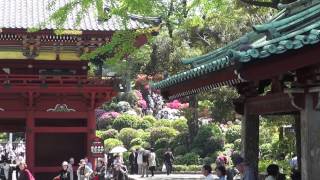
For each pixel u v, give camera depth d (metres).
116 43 18.42
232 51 8.92
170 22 19.73
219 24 39.69
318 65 9.78
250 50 8.82
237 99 14.32
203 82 12.36
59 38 29.97
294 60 9.14
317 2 12.04
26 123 30.81
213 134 50.00
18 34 29.80
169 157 42.16
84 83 30.75
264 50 8.77
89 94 30.95
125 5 17.09
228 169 17.47
